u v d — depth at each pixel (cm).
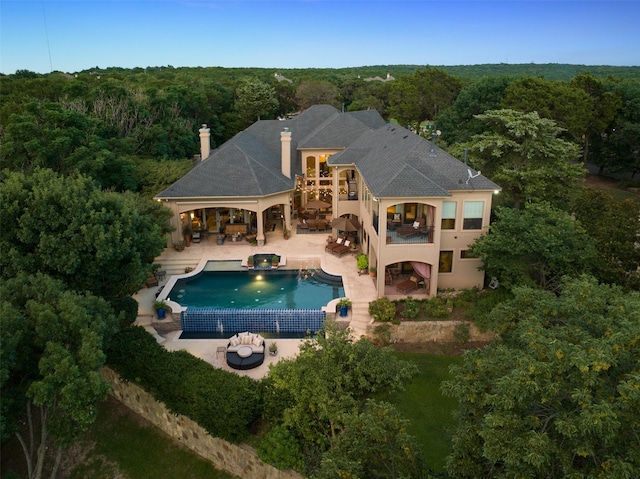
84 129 4259
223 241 4062
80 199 2258
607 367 1125
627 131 5984
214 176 4006
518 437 1155
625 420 1105
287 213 4141
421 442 2125
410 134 3878
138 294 3222
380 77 15850
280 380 1731
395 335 2845
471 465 1342
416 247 3008
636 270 2808
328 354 1758
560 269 2752
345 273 3481
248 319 2884
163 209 3606
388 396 1845
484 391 1406
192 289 3331
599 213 2948
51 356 1535
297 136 5172
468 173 3116
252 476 1955
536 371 1176
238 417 1923
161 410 2234
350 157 4022
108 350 2348
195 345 2734
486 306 2855
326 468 1295
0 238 2117
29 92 6309
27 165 3916
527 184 3744
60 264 2098
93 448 2197
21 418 2314
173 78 11406
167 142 5931
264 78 13438
